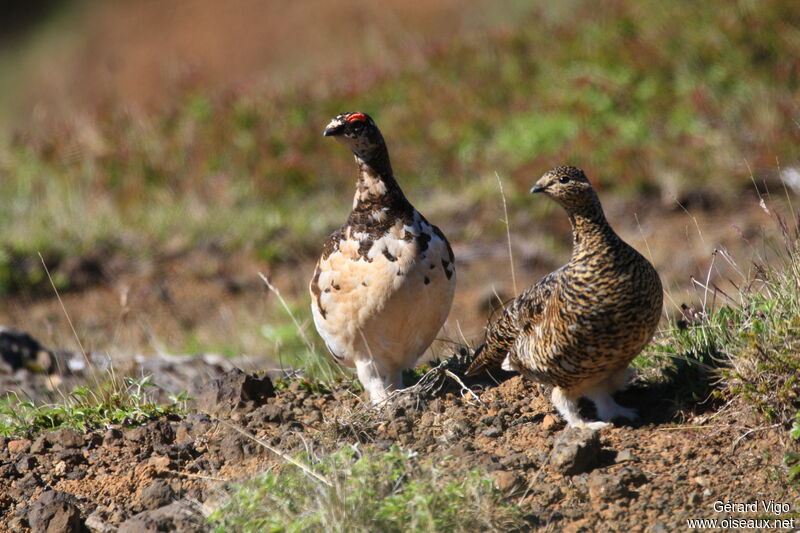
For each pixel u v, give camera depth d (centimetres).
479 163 1686
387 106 1898
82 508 571
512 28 2050
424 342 685
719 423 577
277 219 1581
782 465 529
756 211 1429
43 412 697
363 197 654
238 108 1925
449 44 2039
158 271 1473
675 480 531
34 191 1789
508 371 709
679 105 1683
